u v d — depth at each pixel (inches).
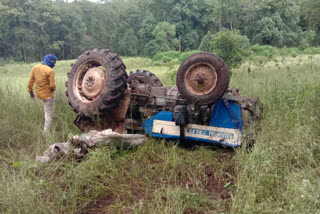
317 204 96.3
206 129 162.6
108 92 170.9
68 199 112.0
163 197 116.6
